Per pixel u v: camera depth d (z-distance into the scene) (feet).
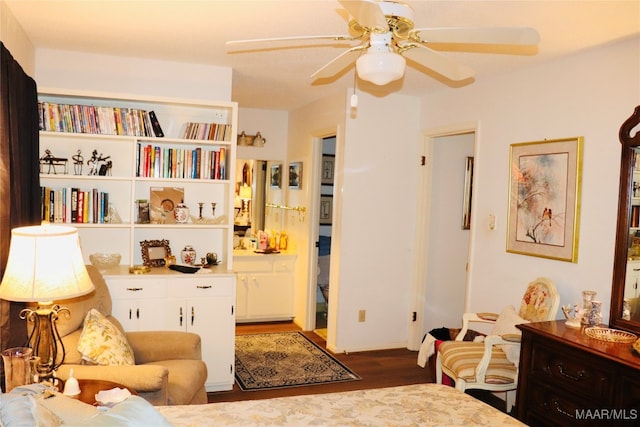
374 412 6.35
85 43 10.60
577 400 8.13
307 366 13.55
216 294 11.57
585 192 9.91
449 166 15.53
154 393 7.48
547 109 10.80
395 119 14.93
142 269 11.30
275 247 18.71
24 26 9.45
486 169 12.49
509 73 11.80
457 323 15.92
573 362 8.19
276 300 18.07
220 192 13.35
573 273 10.14
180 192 12.96
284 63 11.76
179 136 12.76
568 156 10.23
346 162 14.40
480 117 12.74
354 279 14.74
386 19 5.65
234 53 11.00
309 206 16.98
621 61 9.26
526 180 11.26
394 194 15.06
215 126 12.37
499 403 11.91
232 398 11.34
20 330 8.25
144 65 11.91
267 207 19.06
